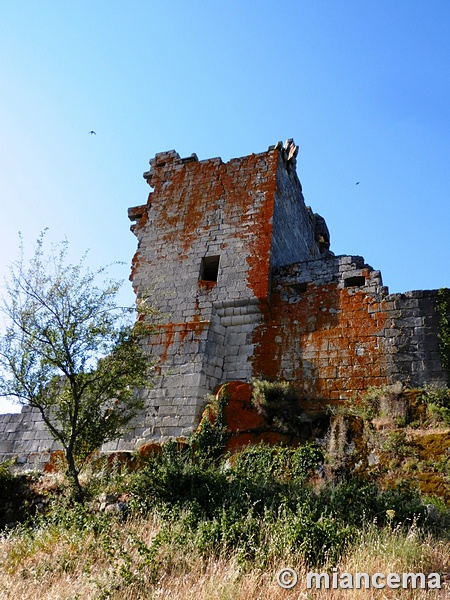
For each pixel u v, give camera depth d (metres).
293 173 23.17
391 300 17.02
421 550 8.14
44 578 8.38
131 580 7.80
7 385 13.26
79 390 13.66
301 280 18.67
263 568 8.02
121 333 14.15
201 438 15.68
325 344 17.28
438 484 11.74
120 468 14.69
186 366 18.08
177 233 21.06
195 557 8.48
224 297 18.94
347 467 13.09
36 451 19.14
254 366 17.95
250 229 19.81
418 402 14.61
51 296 13.84
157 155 23.45
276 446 14.65
